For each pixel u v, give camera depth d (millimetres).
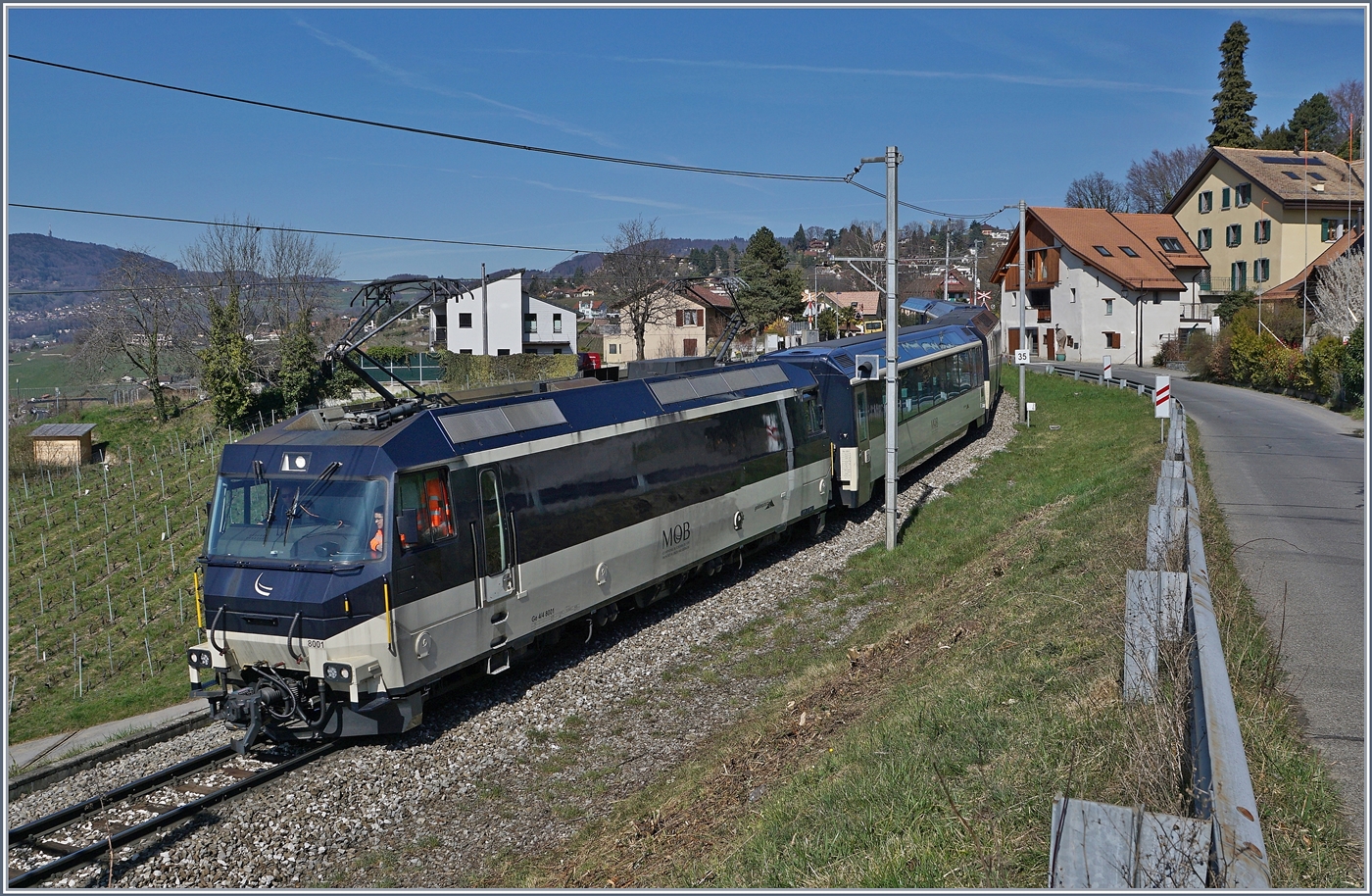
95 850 8289
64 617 24031
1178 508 9484
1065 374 48312
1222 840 3531
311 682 10211
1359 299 38375
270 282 53281
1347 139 77062
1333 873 4844
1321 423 29359
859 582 17203
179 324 52250
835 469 20953
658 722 11508
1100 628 9133
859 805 7090
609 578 13773
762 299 72250
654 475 14828
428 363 57719
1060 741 6820
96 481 36969
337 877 8203
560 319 69312
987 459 28453
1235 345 44594
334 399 48750
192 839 8531
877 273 93375
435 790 9719
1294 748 6238
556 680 12578
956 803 6512
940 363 28234
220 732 11297
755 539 17953
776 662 13375
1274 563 11672
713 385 17016
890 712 9453
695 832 8125
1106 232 62625
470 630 11289
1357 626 9016
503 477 11992
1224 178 59500
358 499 10438
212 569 10641
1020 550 15969
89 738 15047
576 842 8727
